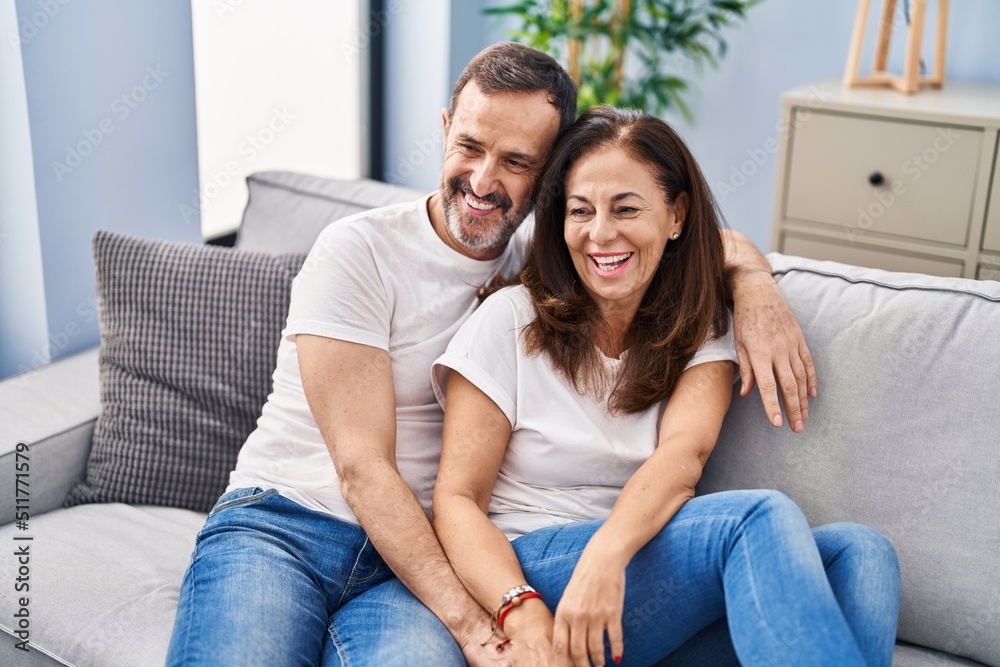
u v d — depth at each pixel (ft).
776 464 4.93
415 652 4.04
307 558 4.61
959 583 4.50
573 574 4.13
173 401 5.80
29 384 6.22
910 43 8.50
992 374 4.60
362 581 4.71
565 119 4.99
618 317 4.94
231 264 5.93
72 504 5.74
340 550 4.68
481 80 4.84
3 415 5.82
